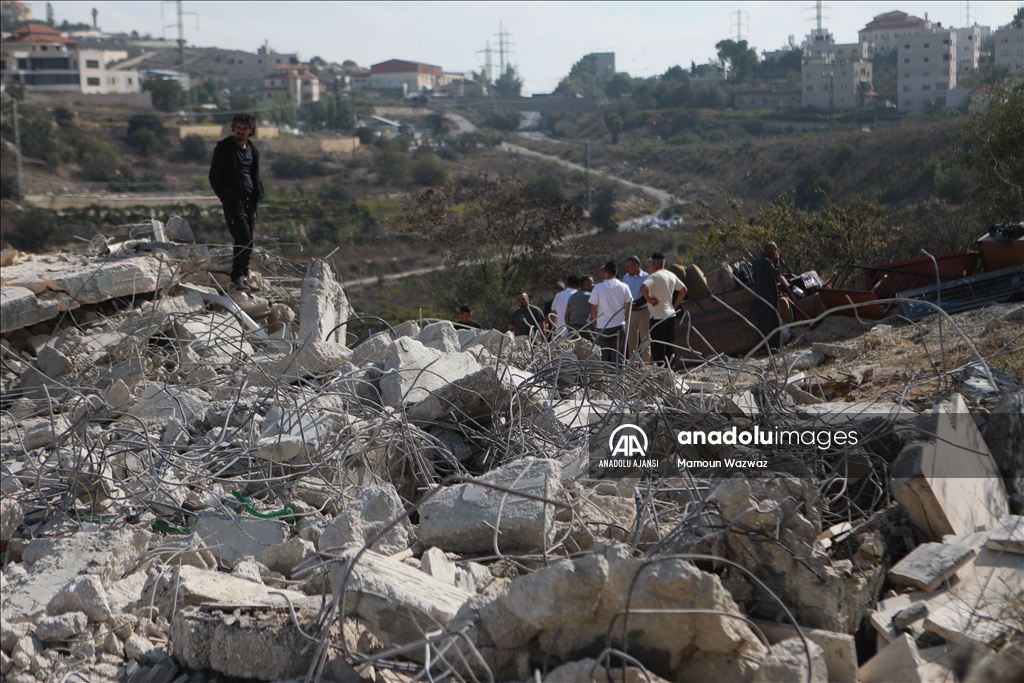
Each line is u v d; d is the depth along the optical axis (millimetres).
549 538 4203
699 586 3010
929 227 18484
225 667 3418
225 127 96312
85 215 57094
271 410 6422
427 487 5406
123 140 88688
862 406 5328
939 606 3426
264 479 5344
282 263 12797
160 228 12391
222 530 4852
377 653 3410
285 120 132500
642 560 3072
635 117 108375
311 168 84250
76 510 5520
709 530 3701
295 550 4410
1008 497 4598
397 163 80875
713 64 135000
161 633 3920
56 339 9516
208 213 57500
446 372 7047
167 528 5168
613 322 9172
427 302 25375
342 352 8117
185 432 6492
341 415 6035
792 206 21438
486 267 20969
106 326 10148
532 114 149375
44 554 4852
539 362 7758
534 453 5449
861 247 18938
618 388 6129
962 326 8930
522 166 82938
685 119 99625
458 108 161625
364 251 48594
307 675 3281
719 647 3035
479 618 3236
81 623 3965
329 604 3434
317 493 5348
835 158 48344
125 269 10672
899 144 44719
